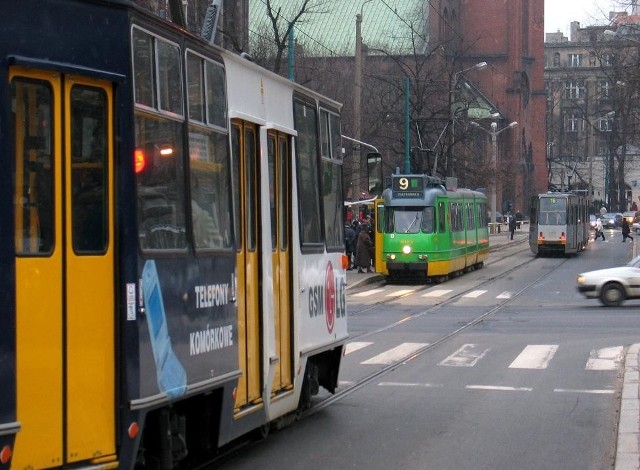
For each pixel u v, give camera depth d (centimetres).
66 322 707
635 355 1908
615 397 1484
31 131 688
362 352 2031
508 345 2123
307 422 1296
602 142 13438
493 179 7669
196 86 905
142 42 791
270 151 1127
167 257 823
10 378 659
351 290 3766
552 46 16038
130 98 761
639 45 4409
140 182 780
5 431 649
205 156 921
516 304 3169
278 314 1128
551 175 12519
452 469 1034
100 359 734
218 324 934
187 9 3366
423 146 5838
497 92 10362
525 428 1255
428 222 4091
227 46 3834
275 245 1126
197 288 886
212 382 909
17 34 679
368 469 1032
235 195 1005
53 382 695
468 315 2827
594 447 1141
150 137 802
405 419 1318
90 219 731
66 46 712
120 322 750
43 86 700
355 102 4112
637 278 3000
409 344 2155
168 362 819
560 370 1762
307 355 1223
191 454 1055
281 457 1085
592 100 12444
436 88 6362
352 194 5316
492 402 1448
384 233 4122
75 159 719
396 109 5909
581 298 3334
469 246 4703
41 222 694
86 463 720
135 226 763
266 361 1070
